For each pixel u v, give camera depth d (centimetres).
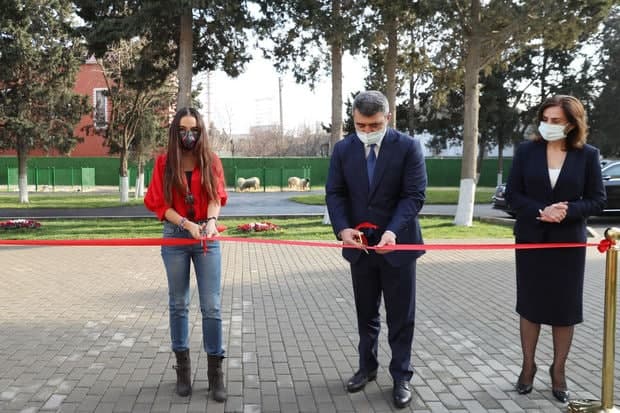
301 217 1703
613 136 3406
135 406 363
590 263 910
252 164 4141
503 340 505
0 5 1970
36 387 394
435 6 1294
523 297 376
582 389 393
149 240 384
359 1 1361
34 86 2128
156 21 1445
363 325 393
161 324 553
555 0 1244
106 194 3092
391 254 364
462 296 677
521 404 369
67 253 1014
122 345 488
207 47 1691
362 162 375
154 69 1778
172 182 367
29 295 680
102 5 1587
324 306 629
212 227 368
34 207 2102
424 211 1948
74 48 2152
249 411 357
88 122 3984
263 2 1371
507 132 3450
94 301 648
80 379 409
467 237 1250
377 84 1908
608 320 349
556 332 373
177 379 394
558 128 361
